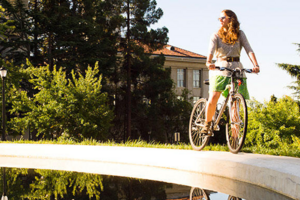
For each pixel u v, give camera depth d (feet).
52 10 89.25
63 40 88.74
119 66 104.53
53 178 14.32
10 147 23.52
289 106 49.32
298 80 97.66
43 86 64.18
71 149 21.11
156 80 103.45
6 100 66.03
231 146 16.11
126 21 102.37
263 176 11.51
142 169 16.48
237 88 15.75
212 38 16.06
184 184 12.51
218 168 13.92
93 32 88.48
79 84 66.13
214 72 15.98
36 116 63.93
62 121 62.69
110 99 99.19
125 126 105.09
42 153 22.36
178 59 142.61
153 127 105.29
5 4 80.53
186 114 111.75
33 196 10.56
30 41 84.07
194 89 146.41
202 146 17.75
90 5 93.40
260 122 48.52
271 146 48.06
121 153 18.75
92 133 65.46
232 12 16.05
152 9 103.86
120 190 11.51
